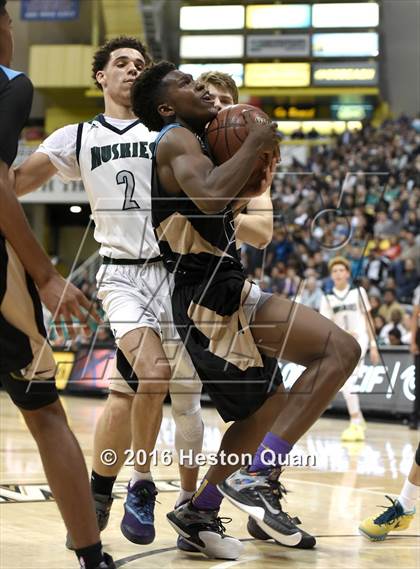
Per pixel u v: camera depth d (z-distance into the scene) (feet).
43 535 10.23
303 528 11.01
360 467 17.67
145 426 9.55
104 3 57.47
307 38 55.77
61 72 58.54
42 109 64.13
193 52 57.00
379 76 55.88
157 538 10.44
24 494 13.12
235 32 56.44
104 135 11.04
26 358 6.90
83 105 61.52
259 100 56.95
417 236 39.99
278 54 56.24
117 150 10.94
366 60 55.36
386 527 10.24
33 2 57.93
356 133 50.08
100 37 59.57
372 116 56.13
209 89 10.98
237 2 56.24
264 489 9.39
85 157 11.03
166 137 8.80
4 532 10.38
